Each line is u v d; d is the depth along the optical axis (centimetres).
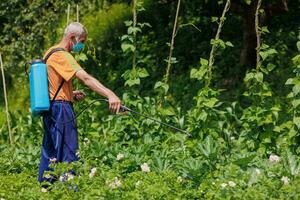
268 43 1845
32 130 1326
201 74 1105
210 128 1082
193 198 779
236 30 2000
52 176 882
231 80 1797
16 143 1319
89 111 1239
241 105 1619
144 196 761
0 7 1889
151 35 2089
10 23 1905
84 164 884
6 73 2191
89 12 2184
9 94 2169
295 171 864
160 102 1164
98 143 1019
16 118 1409
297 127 988
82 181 827
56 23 1791
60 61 891
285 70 1706
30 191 832
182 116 1175
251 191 742
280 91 1638
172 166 941
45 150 917
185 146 1057
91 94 1260
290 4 1955
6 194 845
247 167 904
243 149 1050
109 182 810
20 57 1966
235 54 1905
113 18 2177
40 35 1838
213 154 947
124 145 1148
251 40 1792
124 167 927
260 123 1027
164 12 2134
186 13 2062
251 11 1725
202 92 1098
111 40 2130
